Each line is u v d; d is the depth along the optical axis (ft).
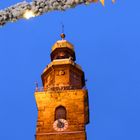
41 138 261.24
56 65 311.27
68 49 334.24
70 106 278.67
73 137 260.21
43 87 303.07
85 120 282.97
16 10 43.83
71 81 302.86
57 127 266.98
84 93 284.61
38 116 275.18
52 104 281.74
